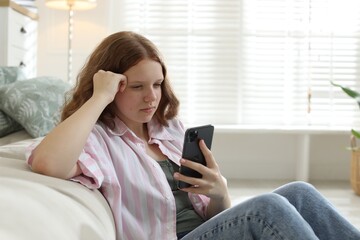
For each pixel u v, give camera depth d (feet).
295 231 3.29
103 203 3.57
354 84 12.73
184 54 12.72
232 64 12.73
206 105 12.82
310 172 12.82
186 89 12.75
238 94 12.77
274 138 12.84
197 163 3.94
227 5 12.62
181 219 4.21
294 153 12.82
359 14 12.59
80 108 3.58
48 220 2.78
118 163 3.84
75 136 3.43
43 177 3.36
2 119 7.07
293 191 4.09
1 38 9.24
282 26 12.65
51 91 7.39
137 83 3.92
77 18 12.37
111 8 12.47
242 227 3.50
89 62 4.08
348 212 9.23
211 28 12.67
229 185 11.81
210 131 4.15
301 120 12.80
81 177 3.57
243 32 12.66
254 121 12.82
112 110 4.07
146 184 3.86
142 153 3.99
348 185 11.97
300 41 12.65
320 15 12.58
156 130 4.40
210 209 4.26
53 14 12.34
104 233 3.26
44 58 12.39
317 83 12.72
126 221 3.74
